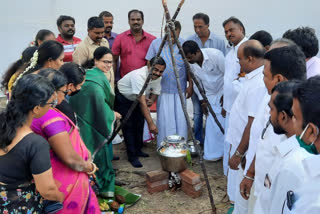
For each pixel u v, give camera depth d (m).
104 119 3.17
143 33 4.75
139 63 4.73
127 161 4.37
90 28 4.21
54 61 2.67
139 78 3.86
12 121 1.70
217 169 4.14
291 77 1.79
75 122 2.62
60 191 2.06
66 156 2.13
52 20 5.87
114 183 3.43
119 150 4.73
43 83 1.76
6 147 1.72
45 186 1.78
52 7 5.81
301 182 1.17
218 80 4.16
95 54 3.31
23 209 1.81
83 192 2.28
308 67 2.42
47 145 1.79
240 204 2.48
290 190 1.22
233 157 2.51
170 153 3.43
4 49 5.73
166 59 4.12
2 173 1.73
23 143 1.73
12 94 1.74
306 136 1.17
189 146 4.43
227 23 3.53
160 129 4.36
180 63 4.12
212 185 3.71
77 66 2.55
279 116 1.55
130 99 4.09
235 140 2.68
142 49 4.73
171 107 4.24
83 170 2.28
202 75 4.13
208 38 4.61
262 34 3.22
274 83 1.86
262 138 1.89
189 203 3.35
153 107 5.12
